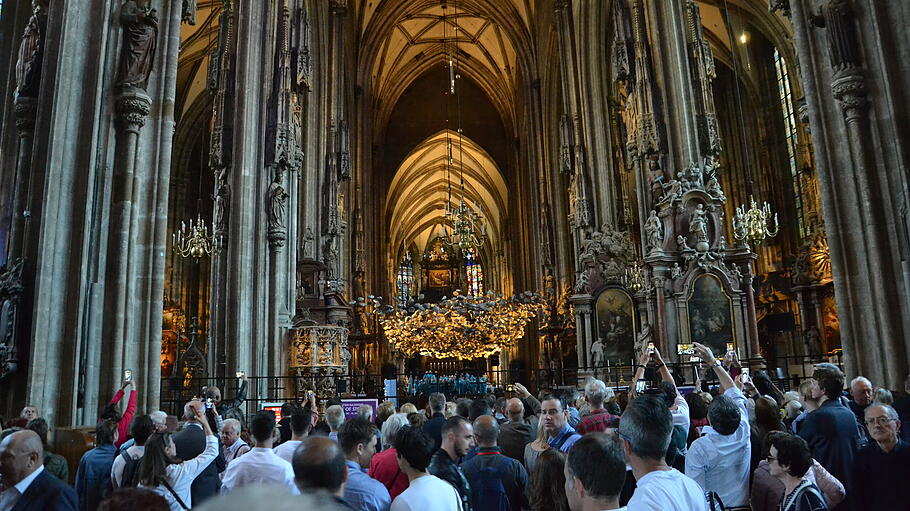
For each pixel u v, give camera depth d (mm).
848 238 11047
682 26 20375
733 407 4590
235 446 6637
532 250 40500
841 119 11250
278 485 1217
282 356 18422
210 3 28984
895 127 10328
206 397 8562
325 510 1179
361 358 34969
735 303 18719
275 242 18172
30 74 9945
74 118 9742
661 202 19453
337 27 31156
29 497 4031
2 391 8891
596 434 3104
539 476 4152
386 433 5613
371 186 43344
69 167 9609
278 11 19688
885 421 4605
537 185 39656
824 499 4180
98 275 9789
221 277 17016
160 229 10570
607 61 28703
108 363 9711
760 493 4312
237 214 17234
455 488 4238
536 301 29703
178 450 5223
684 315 18531
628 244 26797
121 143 10250
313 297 24000
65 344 9211
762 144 31344
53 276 9242
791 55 28312
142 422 5289
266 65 18969
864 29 10992
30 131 9930
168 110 10914
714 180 19500
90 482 5512
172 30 11109
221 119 17828
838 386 5500
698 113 20000
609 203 27422
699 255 18797
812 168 27109
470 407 6973
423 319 25438
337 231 28031
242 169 17500
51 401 9000
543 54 38375
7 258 9578
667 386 6363
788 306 29266
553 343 34625
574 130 29781
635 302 25234
